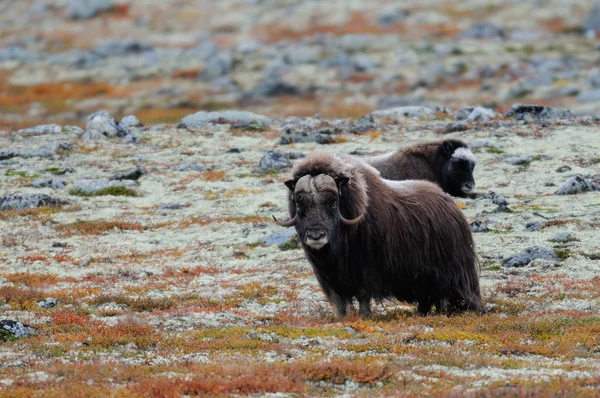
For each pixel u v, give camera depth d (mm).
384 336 44281
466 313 49812
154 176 108250
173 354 41375
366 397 32500
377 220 47781
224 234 83062
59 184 104312
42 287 62625
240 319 50938
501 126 128500
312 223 44312
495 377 35812
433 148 89625
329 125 136875
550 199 88875
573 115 136375
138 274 68250
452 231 50188
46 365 38656
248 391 33562
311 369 35906
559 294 55938
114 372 36719
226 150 122125
